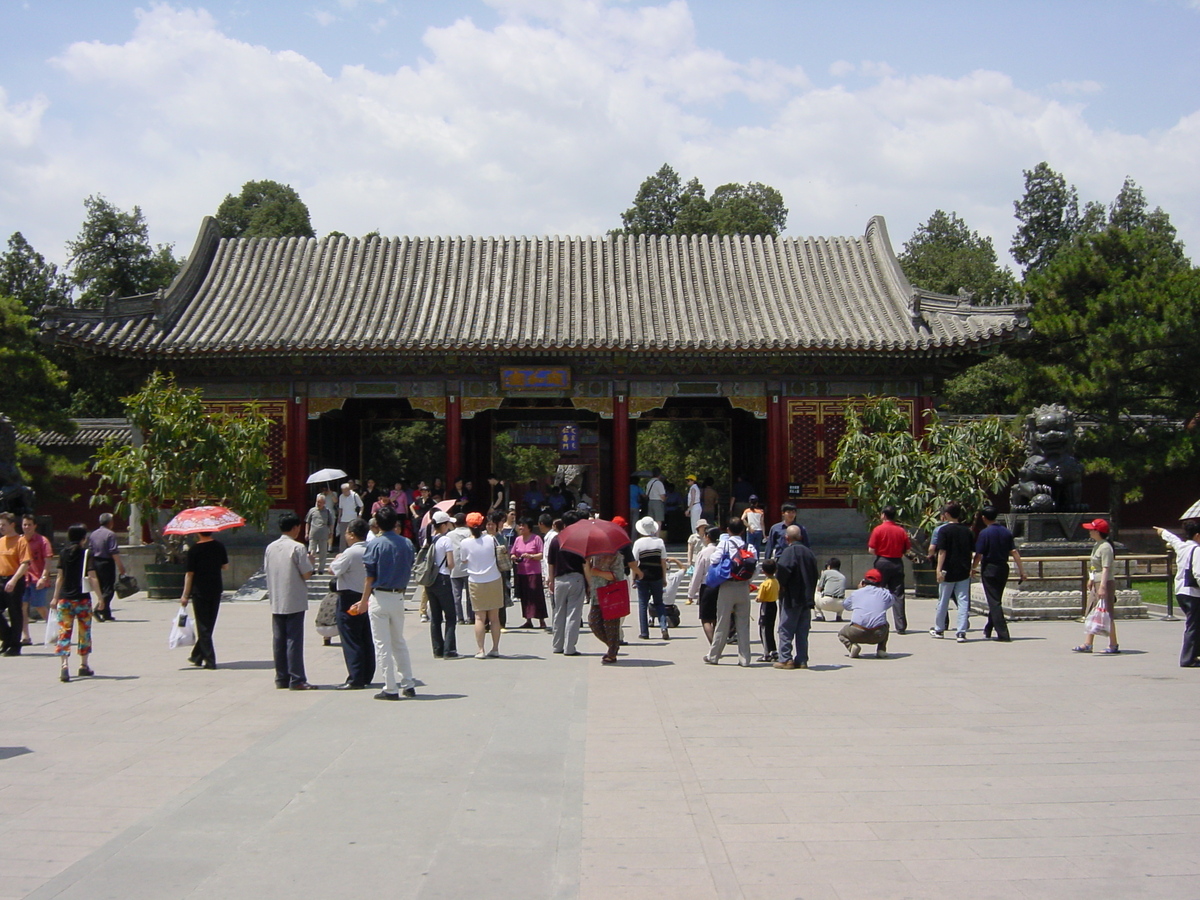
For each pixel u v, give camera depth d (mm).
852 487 30859
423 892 7309
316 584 29875
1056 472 26344
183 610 16984
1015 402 44438
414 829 8633
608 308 35125
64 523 49500
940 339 32750
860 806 9203
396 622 14195
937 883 7406
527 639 20594
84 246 67375
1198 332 38156
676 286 36344
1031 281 44469
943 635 21078
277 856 8023
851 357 33656
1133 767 10492
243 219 77188
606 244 38312
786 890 7301
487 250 38000
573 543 17281
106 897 7238
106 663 17797
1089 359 40312
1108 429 39781
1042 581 24469
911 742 11586
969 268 67688
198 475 29078
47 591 20422
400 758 10898
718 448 58500
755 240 38500
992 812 9023
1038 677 15945
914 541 30047
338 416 37906
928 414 33906
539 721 12688
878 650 18016
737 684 15359
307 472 34281
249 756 11000
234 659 18188
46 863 7926
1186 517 17625
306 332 33375
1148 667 16953
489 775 10227
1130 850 8070
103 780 10195
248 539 33906
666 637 20875
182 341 32750
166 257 69625
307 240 38281
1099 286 43188
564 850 8133
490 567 18109
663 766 10570
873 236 38000
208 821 8859
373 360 33969
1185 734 11969
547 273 36875
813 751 11180
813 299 35656
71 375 60938
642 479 40688
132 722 12812
